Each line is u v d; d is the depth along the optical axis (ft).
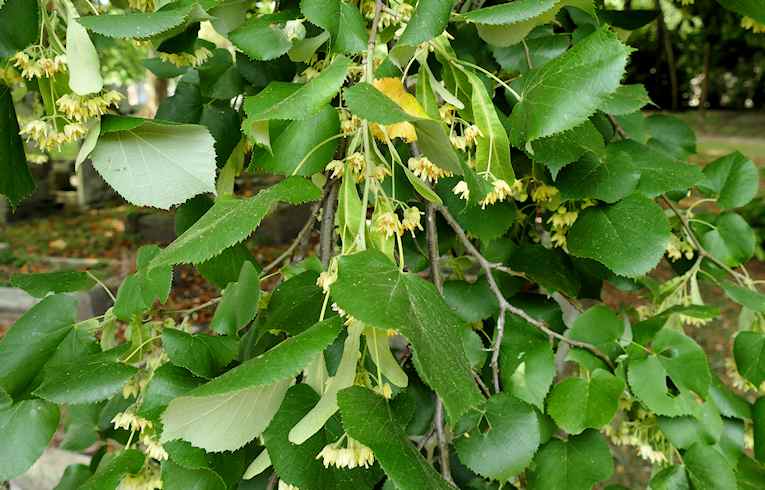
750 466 2.05
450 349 1.10
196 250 1.10
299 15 1.54
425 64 1.39
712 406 1.96
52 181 14.62
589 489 1.86
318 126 1.44
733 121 24.95
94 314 5.91
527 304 2.14
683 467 1.94
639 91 1.82
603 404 1.83
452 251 2.50
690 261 2.31
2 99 1.47
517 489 2.23
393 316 1.04
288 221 10.57
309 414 1.23
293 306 1.52
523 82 1.53
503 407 1.81
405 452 1.12
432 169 1.46
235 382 1.04
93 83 1.35
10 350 1.57
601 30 1.42
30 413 1.57
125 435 2.18
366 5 1.49
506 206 2.01
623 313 2.25
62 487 2.29
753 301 1.95
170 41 1.59
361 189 1.75
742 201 2.22
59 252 10.98
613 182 1.80
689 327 7.20
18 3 1.31
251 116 1.22
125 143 1.41
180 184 1.42
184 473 1.46
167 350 1.45
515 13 1.34
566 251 2.18
